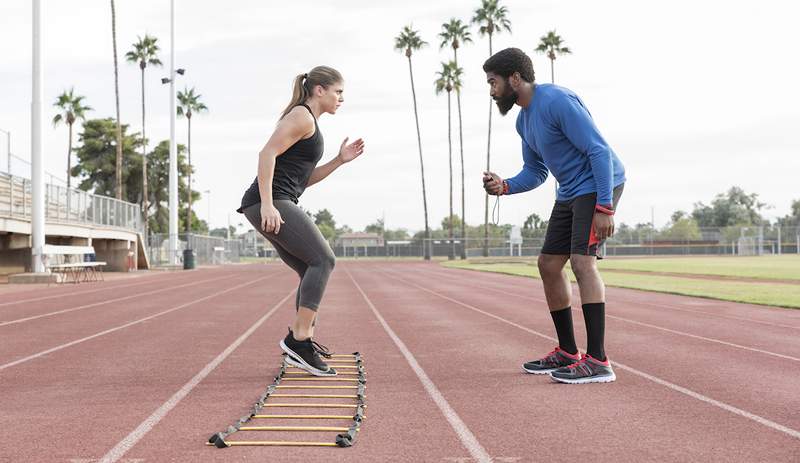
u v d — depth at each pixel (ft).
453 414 11.43
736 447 9.29
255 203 15.21
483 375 15.38
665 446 9.36
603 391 13.39
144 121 153.69
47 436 10.02
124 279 76.18
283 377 15.14
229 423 10.86
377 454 8.99
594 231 14.17
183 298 44.24
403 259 218.59
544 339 22.20
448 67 191.83
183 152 212.23
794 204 391.24
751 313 31.53
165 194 212.23
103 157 198.90
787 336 22.84
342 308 35.35
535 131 15.01
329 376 15.17
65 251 68.90
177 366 16.92
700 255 219.20
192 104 208.44
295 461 8.64
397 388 13.78
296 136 14.61
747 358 17.85
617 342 21.29
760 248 221.25
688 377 14.98
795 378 14.85
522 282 65.10
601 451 9.12
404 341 21.84
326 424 10.64
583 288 14.46
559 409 11.78
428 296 44.96
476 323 27.55
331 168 17.12
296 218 14.93
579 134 14.01
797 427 10.44
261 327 26.58
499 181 16.66
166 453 9.06
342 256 238.48
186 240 142.10
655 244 224.33
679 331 24.35
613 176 14.55
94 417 11.30
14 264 81.51
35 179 65.10
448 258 211.00
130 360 17.93
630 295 44.29
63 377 15.33
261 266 149.18
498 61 15.10
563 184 14.96
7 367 16.81
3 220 65.36
